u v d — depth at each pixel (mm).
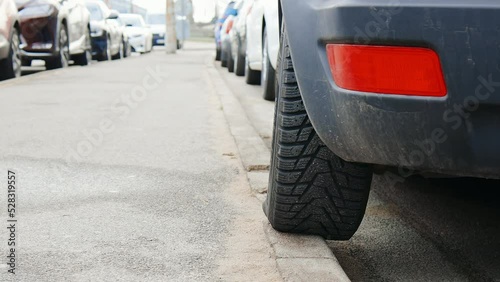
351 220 2674
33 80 10281
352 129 2268
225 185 3832
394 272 2676
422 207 3561
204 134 5531
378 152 2271
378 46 2127
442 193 3822
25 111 6754
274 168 2656
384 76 2135
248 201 3494
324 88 2312
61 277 2406
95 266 2523
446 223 3299
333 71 2264
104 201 3432
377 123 2191
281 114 2580
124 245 2764
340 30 2188
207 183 3867
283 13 2488
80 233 2906
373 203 3615
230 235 2922
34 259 2576
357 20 2145
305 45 2375
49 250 2680
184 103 7730
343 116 2270
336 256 2840
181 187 3762
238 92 9586
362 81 2168
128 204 3387
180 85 10117
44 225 3006
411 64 2100
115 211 3254
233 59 13992
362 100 2182
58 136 5305
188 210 3301
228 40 13930
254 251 2717
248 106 7891
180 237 2887
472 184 4000
